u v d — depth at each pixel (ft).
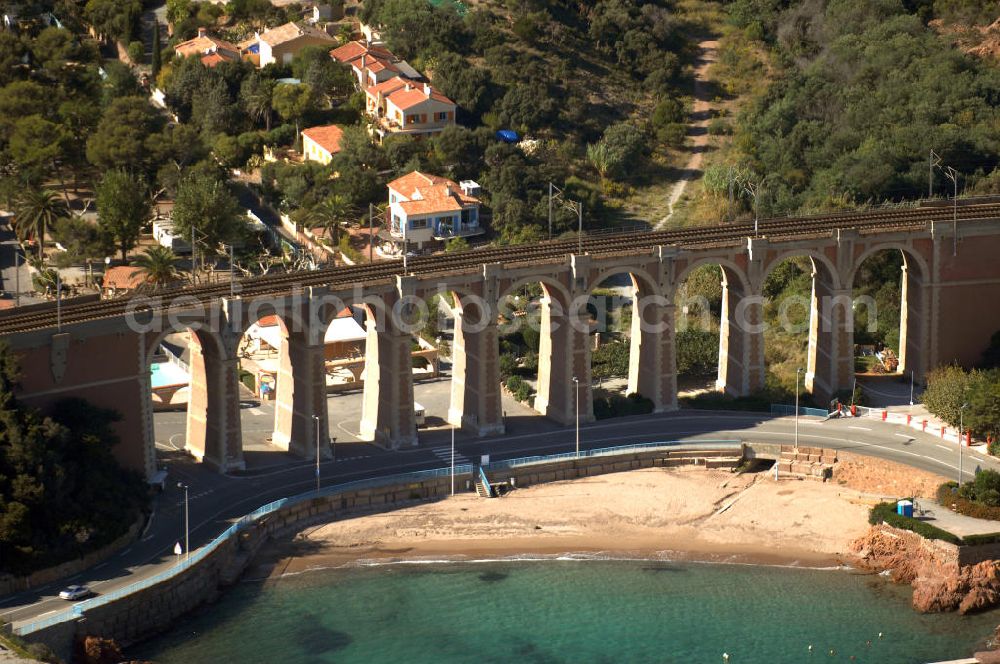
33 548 571.69
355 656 564.71
